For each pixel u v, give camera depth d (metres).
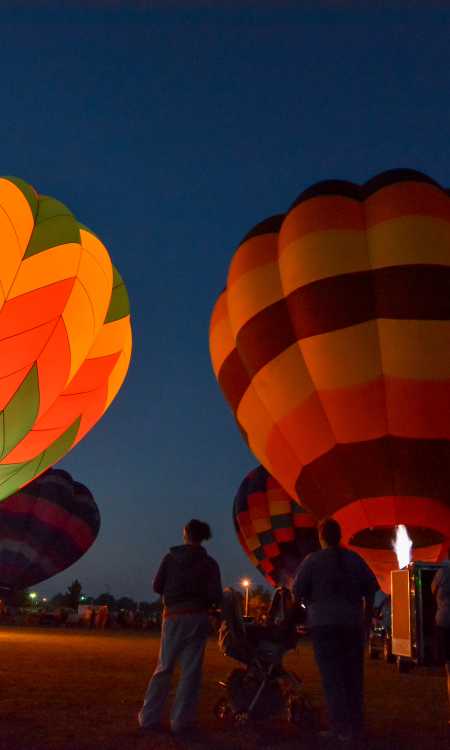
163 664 4.59
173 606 4.60
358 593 4.36
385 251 12.44
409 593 10.08
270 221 14.75
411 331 12.07
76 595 84.88
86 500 32.81
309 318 12.70
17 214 11.61
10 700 6.01
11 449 12.29
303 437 13.01
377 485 12.41
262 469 26.78
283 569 24.75
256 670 5.25
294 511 25.06
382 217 12.73
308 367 12.84
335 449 12.70
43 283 11.55
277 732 4.82
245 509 26.02
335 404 12.52
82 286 12.23
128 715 5.31
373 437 12.34
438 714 5.97
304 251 12.93
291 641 5.36
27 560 30.30
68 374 12.23
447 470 12.12
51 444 13.18
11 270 11.27
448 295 12.11
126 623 36.34
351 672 4.25
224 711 5.27
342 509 12.77
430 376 12.02
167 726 4.77
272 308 13.40
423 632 9.74
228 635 5.33
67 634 22.86
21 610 43.09
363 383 12.32
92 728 4.71
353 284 12.48
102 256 13.09
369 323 12.32
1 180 12.01
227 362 14.65
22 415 11.91
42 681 7.57
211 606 4.77
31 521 30.72
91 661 10.63
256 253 14.15
